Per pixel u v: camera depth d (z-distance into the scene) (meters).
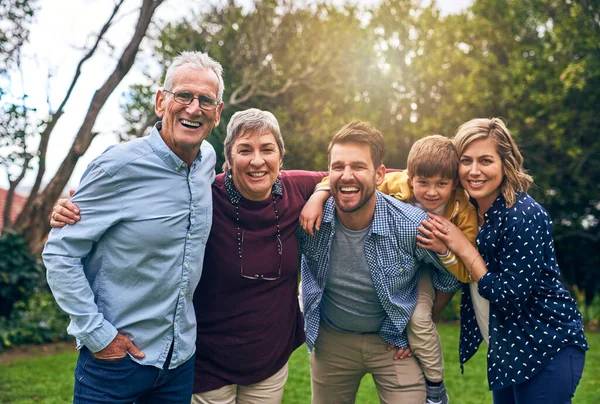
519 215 2.75
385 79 11.62
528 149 10.75
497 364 2.84
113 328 2.43
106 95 9.41
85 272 2.54
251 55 10.94
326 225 2.98
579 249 11.53
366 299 3.08
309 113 11.33
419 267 3.15
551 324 2.76
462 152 2.89
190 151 2.58
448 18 11.67
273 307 2.86
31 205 9.42
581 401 5.23
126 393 2.49
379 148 2.87
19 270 8.16
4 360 6.89
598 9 10.29
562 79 9.73
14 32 7.62
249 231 2.80
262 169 2.72
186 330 2.63
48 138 9.30
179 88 2.52
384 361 3.21
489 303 2.88
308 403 5.07
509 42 11.30
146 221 2.45
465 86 10.91
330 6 11.86
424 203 3.03
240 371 2.85
